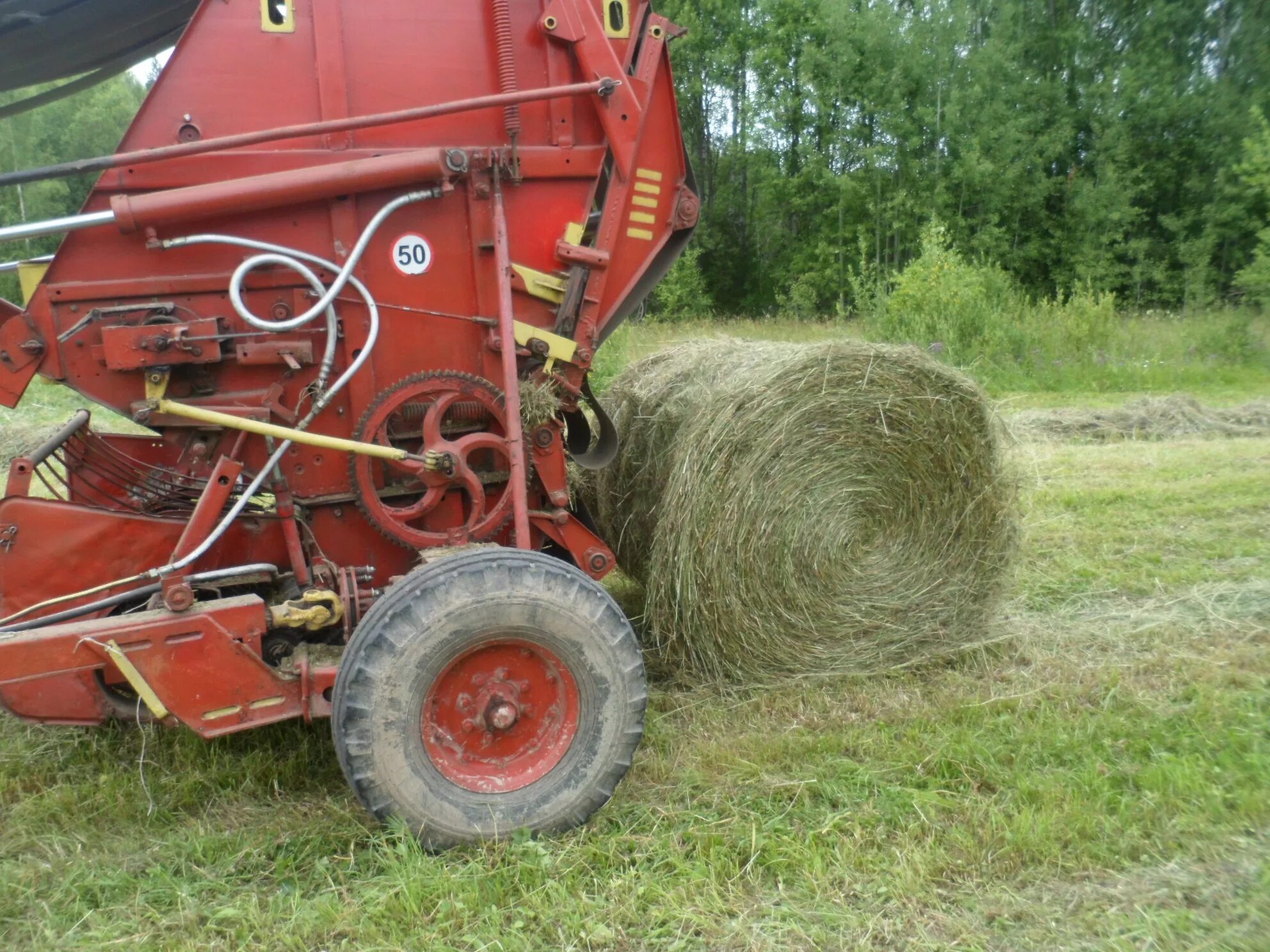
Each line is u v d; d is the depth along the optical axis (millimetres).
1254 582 4891
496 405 3602
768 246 25594
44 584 3242
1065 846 2824
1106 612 4691
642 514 4578
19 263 3643
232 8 3273
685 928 2529
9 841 2986
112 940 2510
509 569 2869
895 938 2471
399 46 3445
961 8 22016
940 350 11539
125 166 3096
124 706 3213
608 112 3604
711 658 4039
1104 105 22859
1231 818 2889
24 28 3594
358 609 3207
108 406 3248
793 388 3902
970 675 4102
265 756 3480
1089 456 7730
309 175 3209
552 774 2961
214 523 3184
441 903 2584
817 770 3297
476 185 3479
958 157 22141
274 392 3361
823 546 4047
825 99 22266
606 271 3699
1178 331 13031
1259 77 22938
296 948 2479
